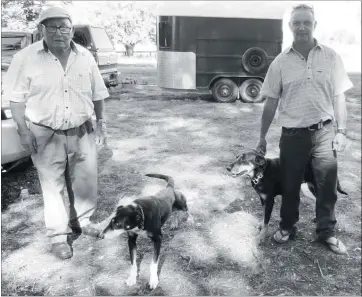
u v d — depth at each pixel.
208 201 3.85
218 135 5.48
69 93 2.79
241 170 3.06
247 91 8.30
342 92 2.92
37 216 3.48
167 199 3.05
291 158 2.98
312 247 3.19
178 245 3.15
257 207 3.80
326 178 3.02
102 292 2.60
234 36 8.39
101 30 5.27
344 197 4.11
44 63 2.68
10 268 2.80
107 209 3.56
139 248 3.10
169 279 2.75
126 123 5.38
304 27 2.70
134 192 3.86
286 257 3.04
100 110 3.16
